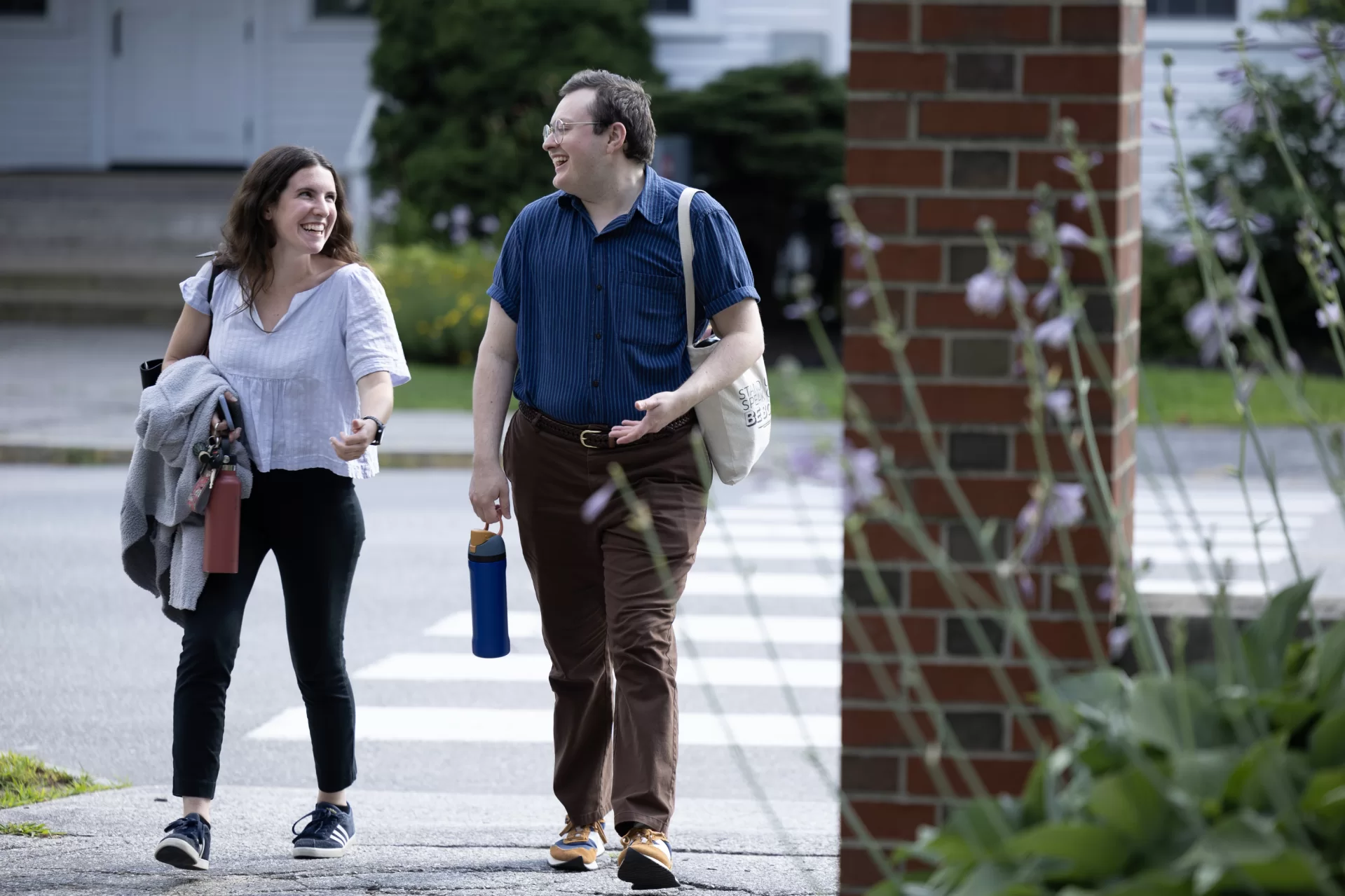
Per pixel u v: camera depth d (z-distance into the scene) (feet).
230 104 140.87
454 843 31.81
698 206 28.43
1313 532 68.13
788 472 17.10
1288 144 108.37
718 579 60.49
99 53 140.26
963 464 22.24
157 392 28.99
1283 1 120.88
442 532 68.28
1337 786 15.12
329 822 30.96
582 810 30.12
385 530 68.74
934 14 21.93
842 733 22.62
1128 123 22.50
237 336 29.86
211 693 28.89
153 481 29.37
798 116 125.29
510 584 59.77
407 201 129.39
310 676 30.58
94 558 62.28
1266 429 90.63
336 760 30.86
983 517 22.21
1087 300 21.90
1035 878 15.75
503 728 42.78
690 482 28.50
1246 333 16.83
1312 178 108.27
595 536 28.60
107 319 120.37
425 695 45.88
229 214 29.86
